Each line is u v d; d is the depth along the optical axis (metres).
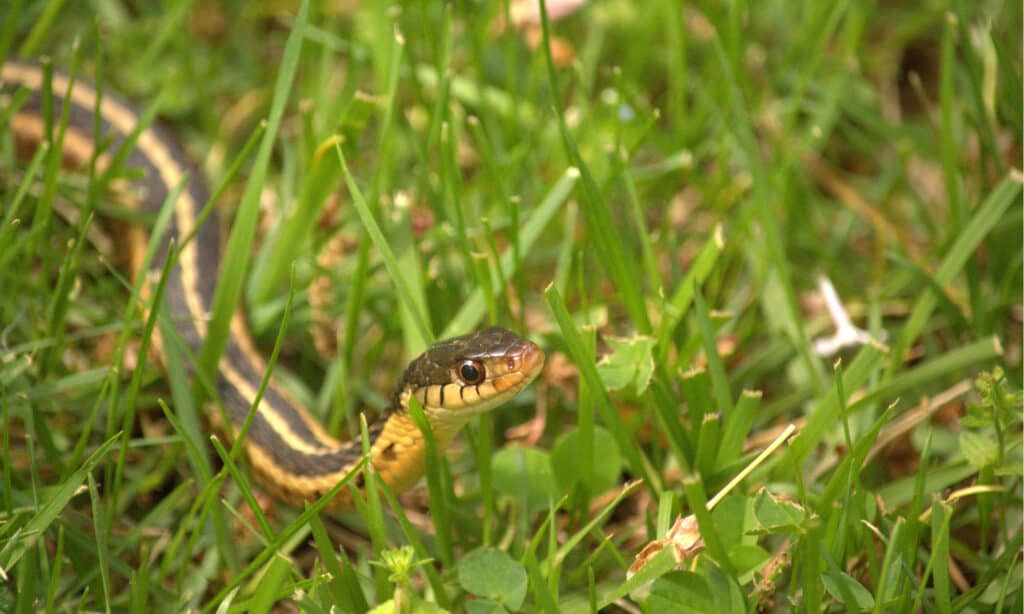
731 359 1.06
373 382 1.06
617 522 1.04
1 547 0.99
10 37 1.08
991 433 1.04
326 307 1.06
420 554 0.99
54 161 1.04
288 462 1.03
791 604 0.98
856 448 0.99
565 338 1.00
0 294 1.05
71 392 1.04
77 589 1.00
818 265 1.09
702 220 1.10
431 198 1.06
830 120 1.12
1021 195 1.07
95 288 1.06
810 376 1.04
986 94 1.11
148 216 1.08
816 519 0.97
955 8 1.11
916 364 1.07
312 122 1.09
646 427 1.04
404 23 1.12
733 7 1.10
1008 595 1.00
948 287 1.08
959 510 1.02
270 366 1.00
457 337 1.01
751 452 1.04
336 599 0.98
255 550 1.02
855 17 1.13
